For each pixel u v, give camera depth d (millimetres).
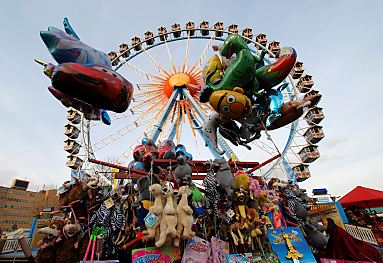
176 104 14117
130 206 3559
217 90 3604
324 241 4309
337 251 3963
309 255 3355
